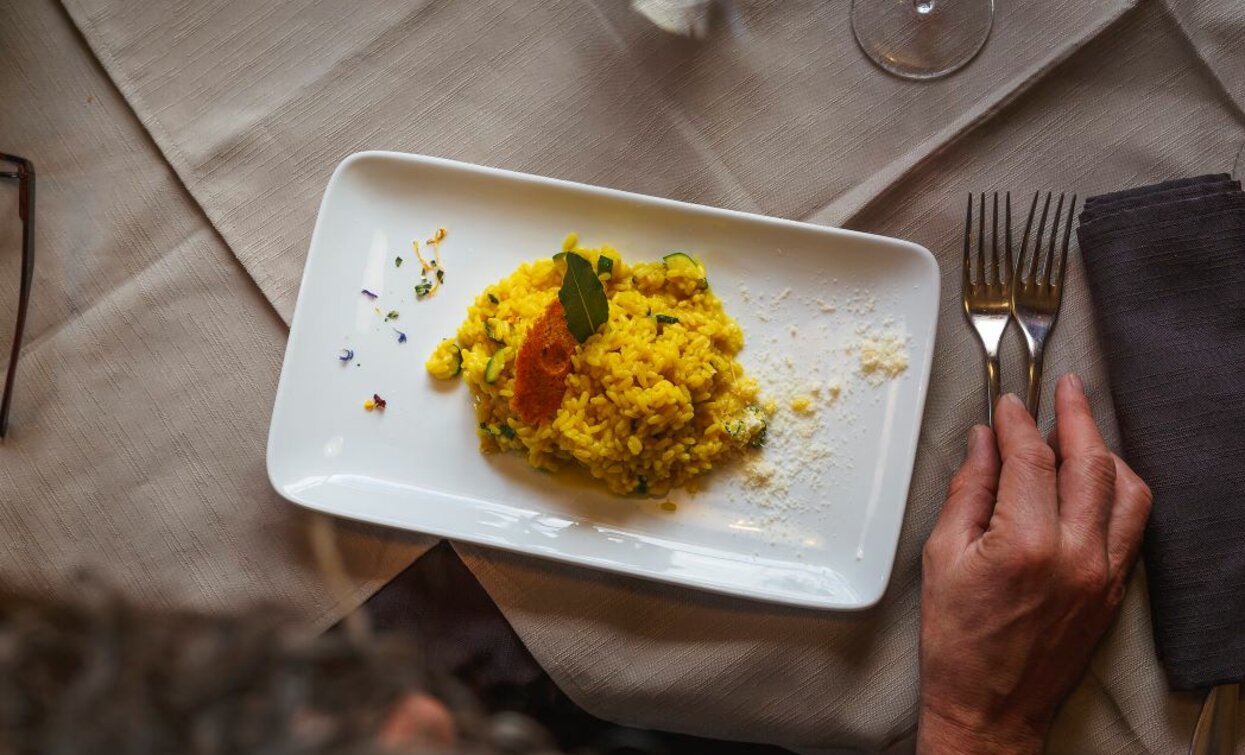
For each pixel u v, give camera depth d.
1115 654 0.69
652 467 0.69
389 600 0.71
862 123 0.72
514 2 0.73
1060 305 0.70
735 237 0.70
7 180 0.73
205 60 0.73
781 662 0.70
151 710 0.45
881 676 0.70
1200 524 0.67
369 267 0.71
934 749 0.67
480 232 0.71
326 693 0.47
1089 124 0.71
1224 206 0.68
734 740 0.72
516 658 0.71
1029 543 0.64
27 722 0.46
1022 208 0.71
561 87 0.73
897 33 0.71
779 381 0.70
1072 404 0.68
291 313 0.72
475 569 0.71
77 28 0.73
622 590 0.71
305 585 0.72
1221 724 0.67
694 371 0.67
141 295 0.73
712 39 0.72
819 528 0.69
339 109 0.73
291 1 0.73
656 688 0.70
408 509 0.70
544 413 0.68
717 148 0.72
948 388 0.71
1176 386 0.67
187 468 0.73
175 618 0.48
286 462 0.70
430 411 0.71
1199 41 0.70
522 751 0.60
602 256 0.69
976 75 0.71
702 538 0.70
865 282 0.70
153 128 0.73
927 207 0.71
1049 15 0.71
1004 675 0.66
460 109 0.73
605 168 0.73
